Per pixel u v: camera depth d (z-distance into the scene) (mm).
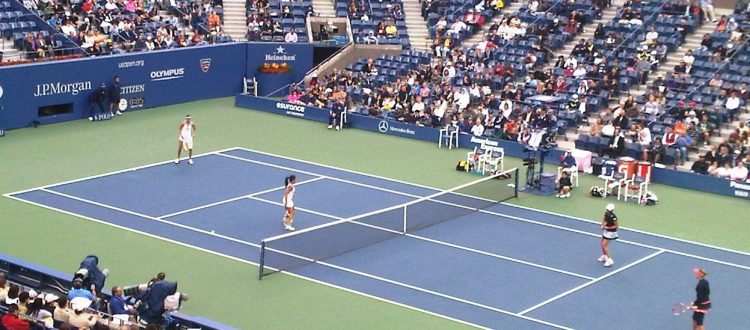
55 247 39719
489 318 34625
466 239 42281
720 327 34562
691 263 40562
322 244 40219
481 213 45688
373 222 42844
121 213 44094
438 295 36469
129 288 31969
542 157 49281
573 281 38188
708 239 43500
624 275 38969
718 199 49156
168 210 44750
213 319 33812
